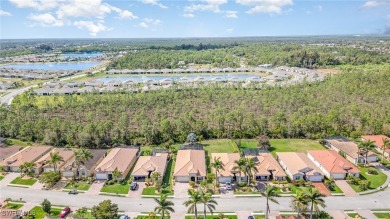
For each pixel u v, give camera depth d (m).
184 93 187.38
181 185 93.25
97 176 97.38
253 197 86.56
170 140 125.50
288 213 78.69
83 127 127.25
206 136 131.50
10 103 183.50
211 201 71.12
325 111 151.12
